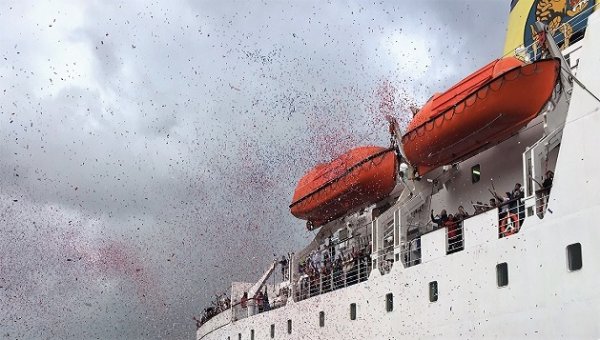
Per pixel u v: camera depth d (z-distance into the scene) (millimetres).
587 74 14570
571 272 14055
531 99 16125
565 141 14656
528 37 20672
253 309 29562
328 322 22797
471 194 20125
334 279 24469
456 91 18250
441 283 17594
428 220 21500
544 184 15664
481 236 16406
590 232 13773
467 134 17609
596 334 13406
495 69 17391
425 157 19219
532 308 14805
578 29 18922
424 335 18047
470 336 16406
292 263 27172
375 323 20250
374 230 21219
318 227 27734
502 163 19203
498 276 15812
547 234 14648
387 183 22391
